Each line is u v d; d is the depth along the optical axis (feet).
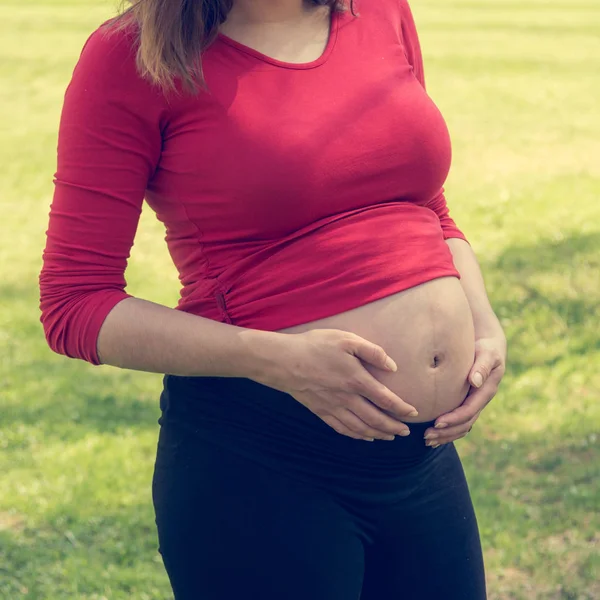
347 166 6.72
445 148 7.29
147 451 18.61
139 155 6.63
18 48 75.15
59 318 6.72
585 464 18.06
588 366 22.27
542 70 66.90
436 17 99.45
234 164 6.54
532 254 30.37
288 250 6.77
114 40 6.45
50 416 20.04
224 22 6.87
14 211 36.45
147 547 15.49
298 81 6.76
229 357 6.56
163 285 28.17
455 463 7.63
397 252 6.95
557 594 14.34
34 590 14.25
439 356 7.11
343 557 6.85
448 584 7.39
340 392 6.60
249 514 6.75
